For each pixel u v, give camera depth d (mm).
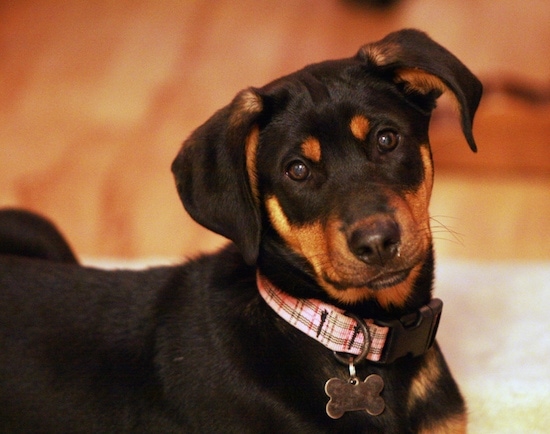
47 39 7773
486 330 3412
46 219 3334
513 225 4875
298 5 8477
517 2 7121
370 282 2271
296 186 2391
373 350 2363
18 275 2730
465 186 5387
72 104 6484
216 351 2406
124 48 7527
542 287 3762
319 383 2334
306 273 2396
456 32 6641
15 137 5969
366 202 2252
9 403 2527
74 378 2516
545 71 5805
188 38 7711
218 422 2359
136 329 2557
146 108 6379
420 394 2447
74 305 2627
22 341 2574
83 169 5504
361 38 7324
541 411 2820
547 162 5500
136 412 2473
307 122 2396
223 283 2516
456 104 2434
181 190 2412
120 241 4691
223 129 2369
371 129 2387
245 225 2305
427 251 2379
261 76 6766
